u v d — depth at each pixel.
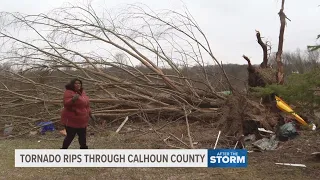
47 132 10.52
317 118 6.41
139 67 11.19
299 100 5.90
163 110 10.19
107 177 5.95
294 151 7.57
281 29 10.62
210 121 10.12
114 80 10.79
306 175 5.97
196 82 10.70
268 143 7.88
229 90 9.95
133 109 10.48
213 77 10.73
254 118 8.64
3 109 10.85
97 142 8.83
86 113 7.40
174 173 6.18
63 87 10.98
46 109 10.20
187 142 8.41
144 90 10.88
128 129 9.97
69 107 7.22
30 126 10.48
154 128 9.01
